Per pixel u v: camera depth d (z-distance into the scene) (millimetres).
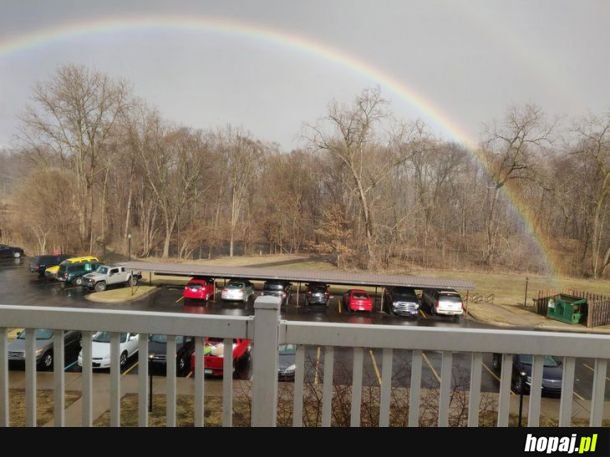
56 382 2250
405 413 6496
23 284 31266
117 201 53344
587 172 44844
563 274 43875
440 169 48625
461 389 7926
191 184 52594
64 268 30828
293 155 56094
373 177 45188
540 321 24719
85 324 2178
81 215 48312
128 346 10898
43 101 47656
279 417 5621
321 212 49969
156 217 52594
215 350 8844
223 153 56562
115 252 51500
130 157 51906
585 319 24172
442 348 2090
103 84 49125
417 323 23203
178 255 51375
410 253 46844
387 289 27641
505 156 46812
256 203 57219
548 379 8234
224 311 24531
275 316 2066
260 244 55594
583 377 8211
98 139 49844
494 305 29141
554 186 45719
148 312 2172
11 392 7266
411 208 47531
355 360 2152
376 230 45188
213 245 52750
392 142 46688
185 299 27500
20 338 9664
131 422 6699
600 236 43281
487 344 2084
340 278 28109
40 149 49000
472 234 47750
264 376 2082
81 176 48781
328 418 2162
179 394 9047
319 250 47625
